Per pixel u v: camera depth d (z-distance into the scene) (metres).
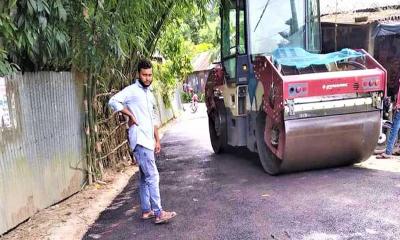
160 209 4.34
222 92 7.99
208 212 4.57
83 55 5.30
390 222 3.79
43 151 4.93
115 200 5.46
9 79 4.23
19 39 3.74
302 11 6.81
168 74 17.36
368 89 5.62
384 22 8.66
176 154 9.16
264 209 4.47
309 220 4.01
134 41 5.89
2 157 4.07
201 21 8.16
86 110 6.23
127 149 8.39
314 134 5.54
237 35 6.86
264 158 6.19
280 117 5.49
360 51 6.24
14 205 4.26
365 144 5.85
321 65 6.10
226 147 8.47
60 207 5.11
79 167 5.98
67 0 4.32
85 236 4.15
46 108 5.04
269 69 5.66
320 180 5.45
